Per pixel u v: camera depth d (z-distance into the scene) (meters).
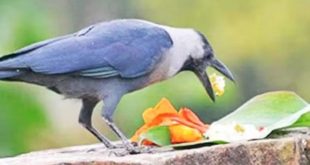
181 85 22.95
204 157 9.61
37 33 15.25
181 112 11.09
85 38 11.35
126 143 10.74
